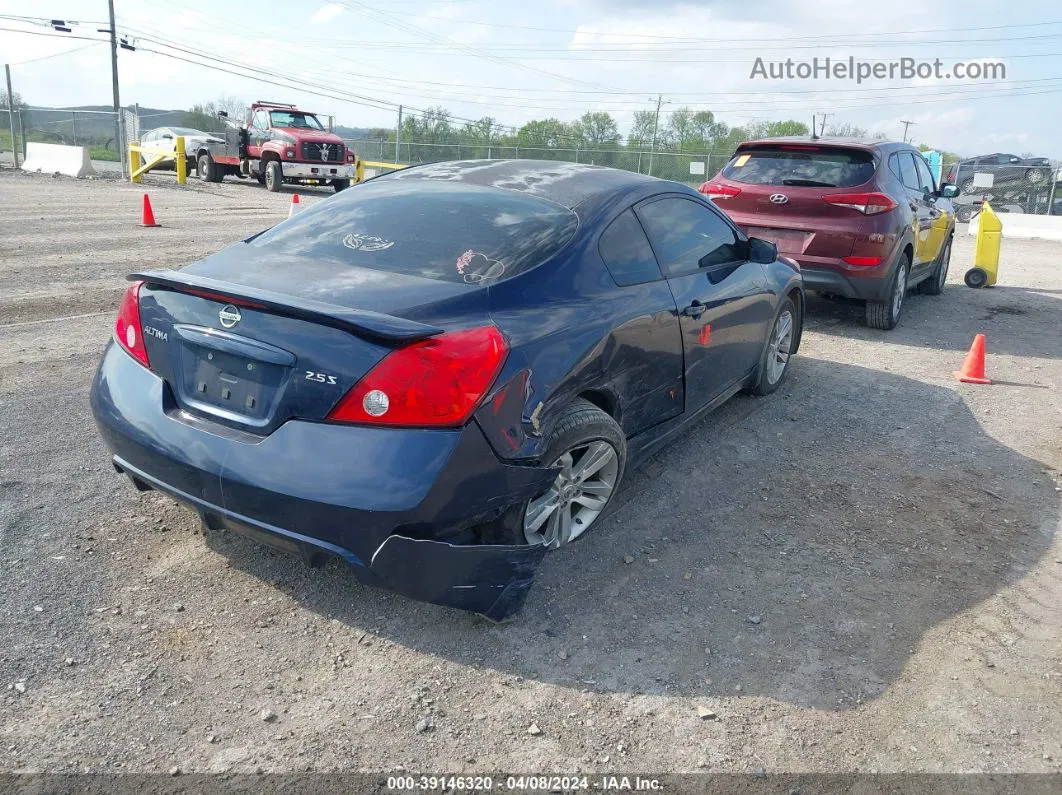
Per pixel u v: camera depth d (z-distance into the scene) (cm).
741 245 491
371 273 310
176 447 283
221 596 313
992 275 1144
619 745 253
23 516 360
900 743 259
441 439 261
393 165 3338
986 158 2866
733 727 263
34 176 2564
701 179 3291
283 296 277
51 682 263
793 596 338
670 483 439
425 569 270
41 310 732
